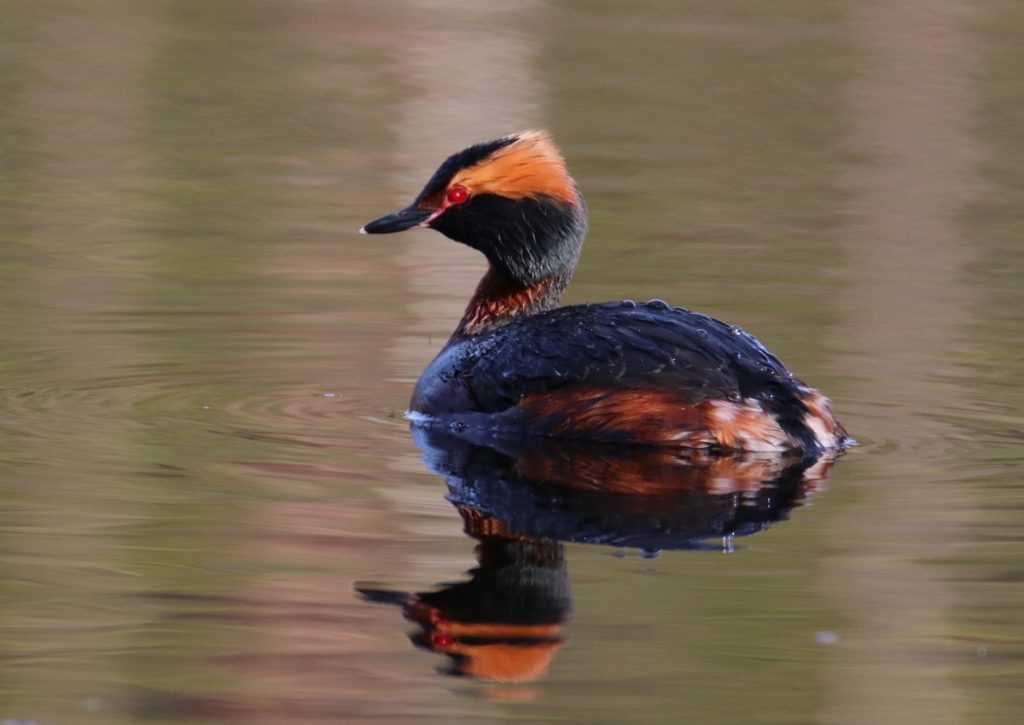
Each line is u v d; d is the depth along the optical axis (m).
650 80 36.84
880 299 20.70
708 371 14.04
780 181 28.73
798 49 39.56
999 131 32.72
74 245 23.30
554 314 15.24
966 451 14.21
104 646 10.02
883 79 36.88
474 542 11.80
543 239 16.41
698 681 9.59
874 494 12.92
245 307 19.92
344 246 23.72
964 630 10.29
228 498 12.79
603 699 9.36
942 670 9.76
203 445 14.29
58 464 13.63
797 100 35.19
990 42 39.97
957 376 16.98
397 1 45.53
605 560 11.43
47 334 18.33
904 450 14.21
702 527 12.16
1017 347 18.28
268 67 38.09
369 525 12.16
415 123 32.94
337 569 11.25
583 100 35.12
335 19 43.66
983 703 9.35
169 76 37.12
